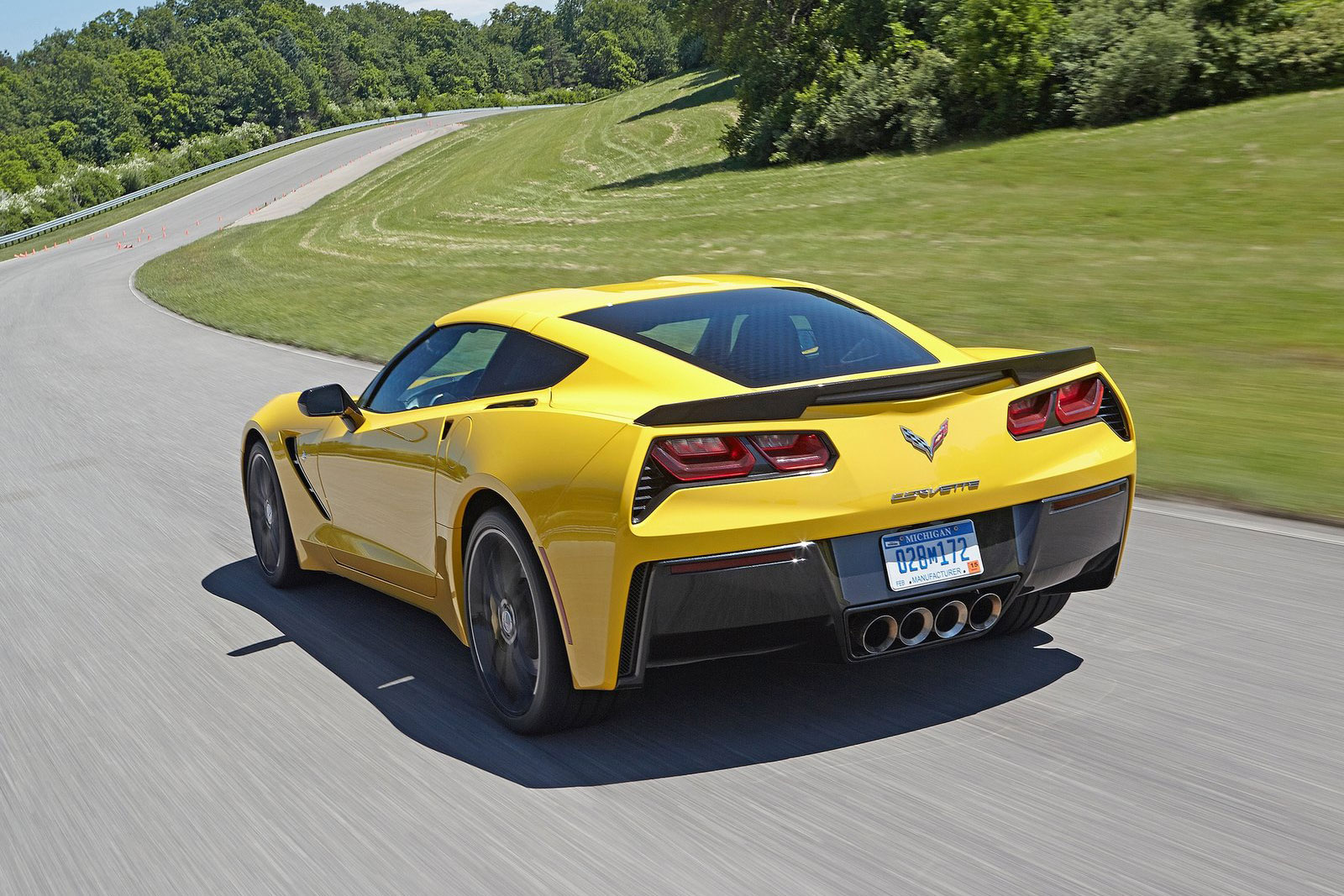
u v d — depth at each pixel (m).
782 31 47.84
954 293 15.21
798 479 3.14
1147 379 9.36
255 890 2.82
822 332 3.80
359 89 196.75
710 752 3.40
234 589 5.49
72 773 3.60
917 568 3.28
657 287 4.25
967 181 28.23
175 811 3.28
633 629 3.18
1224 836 2.76
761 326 3.81
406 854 2.93
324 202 62.78
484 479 3.56
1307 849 2.69
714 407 3.11
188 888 2.86
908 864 2.71
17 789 3.54
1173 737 3.31
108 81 166.75
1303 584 4.62
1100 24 36.25
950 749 3.31
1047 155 29.66
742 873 2.72
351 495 4.61
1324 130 25.11
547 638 3.41
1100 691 3.66
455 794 3.25
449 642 4.57
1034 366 3.48
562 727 3.57
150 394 12.70
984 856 2.72
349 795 3.29
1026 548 3.45
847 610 3.20
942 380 3.33
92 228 73.62
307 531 5.10
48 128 164.12
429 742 3.62
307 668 4.37
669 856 2.83
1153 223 19.78
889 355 3.70
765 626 3.17
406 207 49.91
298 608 5.13
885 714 3.58
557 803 3.15
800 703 3.71
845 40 44.56
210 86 171.25
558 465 3.30
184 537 6.54
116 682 4.38
